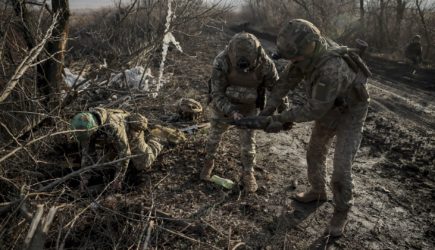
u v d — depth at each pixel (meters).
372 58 12.51
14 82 3.19
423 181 4.41
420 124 6.42
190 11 6.88
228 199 3.79
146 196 3.72
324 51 2.81
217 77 3.51
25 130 3.90
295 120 3.01
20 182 3.35
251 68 3.32
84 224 3.20
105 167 3.71
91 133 3.35
